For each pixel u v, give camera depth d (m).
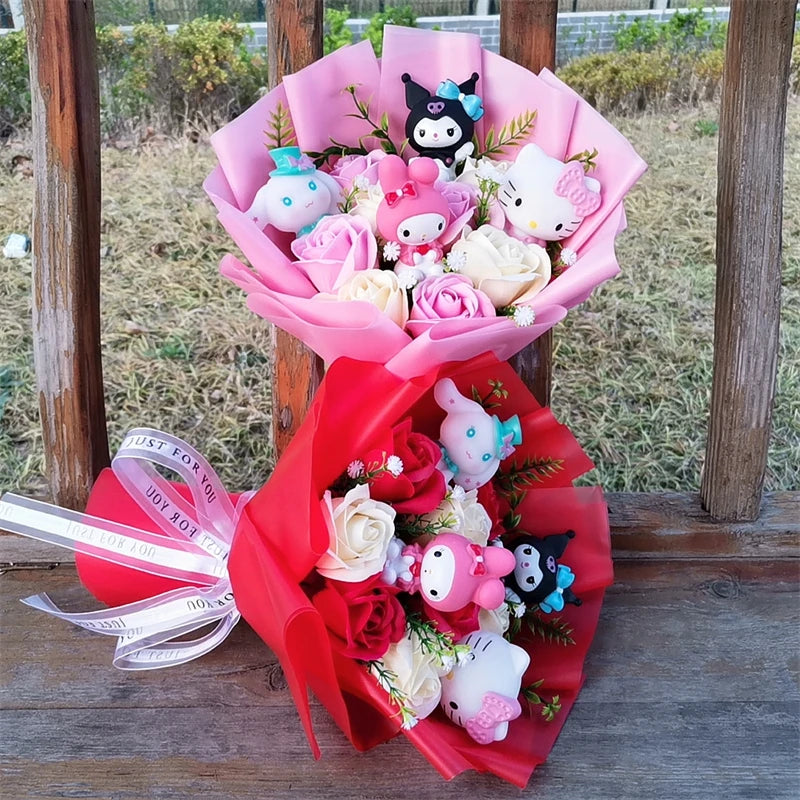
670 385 1.65
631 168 0.80
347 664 0.76
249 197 0.85
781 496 1.13
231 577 0.79
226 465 1.47
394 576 0.73
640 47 2.36
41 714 0.85
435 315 0.74
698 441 1.54
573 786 0.78
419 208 0.74
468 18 2.20
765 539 1.08
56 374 1.00
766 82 0.93
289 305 0.76
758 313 1.00
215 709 0.86
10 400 1.57
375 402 0.75
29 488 1.41
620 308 1.81
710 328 1.76
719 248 1.02
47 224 0.95
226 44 2.14
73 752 0.81
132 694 0.87
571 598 0.89
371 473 0.74
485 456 0.79
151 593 0.94
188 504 0.92
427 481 0.76
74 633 0.95
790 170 2.09
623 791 0.78
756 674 0.91
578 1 2.51
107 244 1.90
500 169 0.85
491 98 0.90
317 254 0.78
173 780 0.78
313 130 0.88
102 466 1.06
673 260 1.92
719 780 0.79
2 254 1.86
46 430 1.02
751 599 1.02
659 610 1.00
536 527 0.94
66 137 0.92
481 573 0.71
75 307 0.97
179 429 1.53
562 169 0.79
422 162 0.74
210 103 2.18
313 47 0.96
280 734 0.83
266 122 0.87
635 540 1.08
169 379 1.63
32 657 0.92
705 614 1.00
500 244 0.78
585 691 0.89
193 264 1.88
